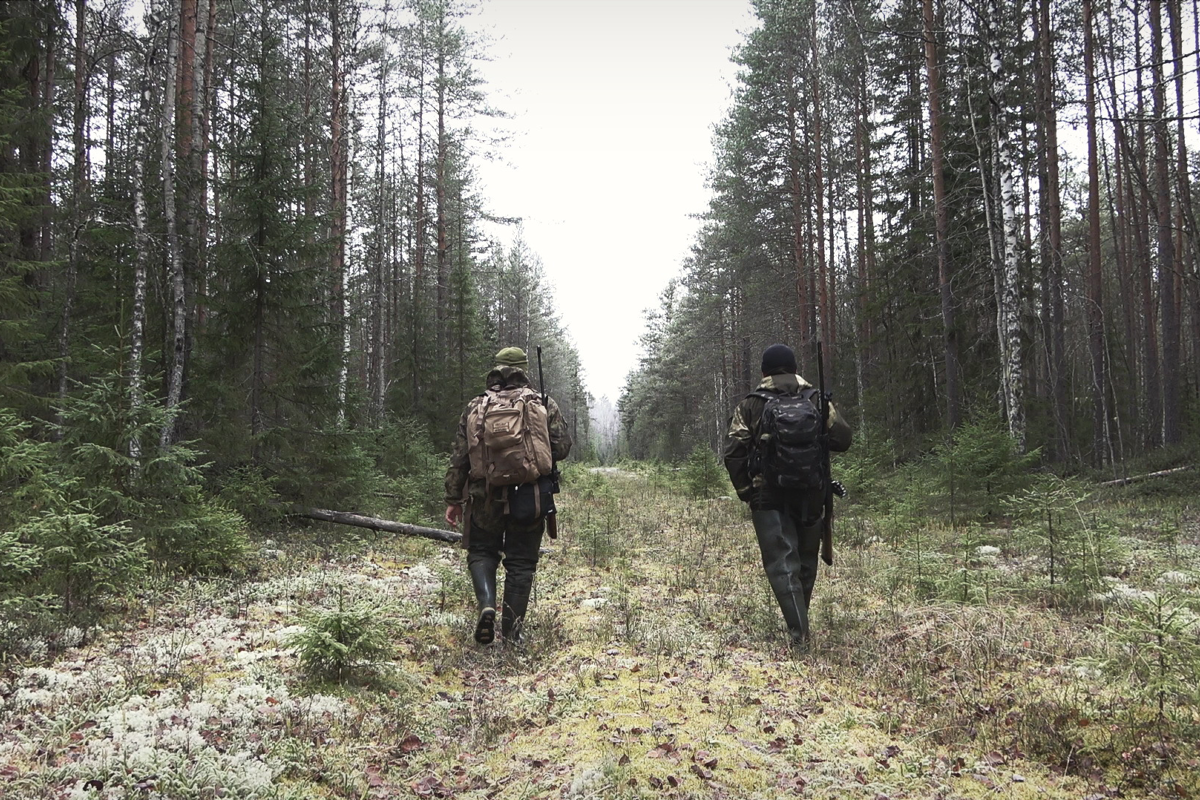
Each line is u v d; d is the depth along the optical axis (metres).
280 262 10.11
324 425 10.05
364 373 21.16
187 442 6.67
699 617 5.41
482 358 23.75
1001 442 10.25
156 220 9.95
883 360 21.41
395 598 5.74
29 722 3.06
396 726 3.29
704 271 40.09
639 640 4.72
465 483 4.76
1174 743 2.89
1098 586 5.56
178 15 9.43
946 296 16.28
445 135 25.09
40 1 10.98
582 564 7.86
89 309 10.71
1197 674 3.06
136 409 6.00
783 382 4.90
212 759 2.77
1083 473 15.14
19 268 8.75
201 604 5.35
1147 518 10.05
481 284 44.62
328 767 2.85
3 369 8.04
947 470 10.33
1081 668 3.79
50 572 4.69
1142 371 28.03
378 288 22.59
